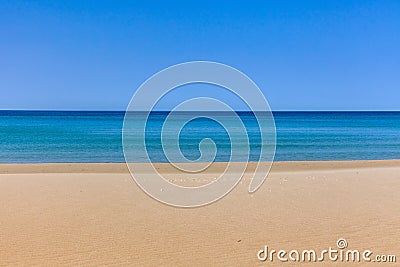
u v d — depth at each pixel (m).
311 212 8.44
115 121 54.75
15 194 10.12
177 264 5.64
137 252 6.07
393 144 28.73
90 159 21.08
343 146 27.47
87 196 9.95
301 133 37.47
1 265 5.55
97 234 6.91
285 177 13.31
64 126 45.81
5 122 53.94
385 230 7.16
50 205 8.95
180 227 7.34
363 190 10.80
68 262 5.67
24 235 6.83
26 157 22.08
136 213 8.33
